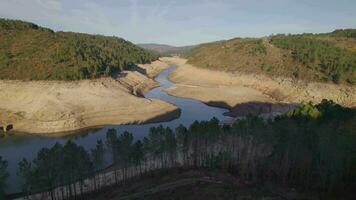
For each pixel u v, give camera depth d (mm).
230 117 123375
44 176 60312
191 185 60125
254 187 58812
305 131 62812
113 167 76938
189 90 163875
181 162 76188
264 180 64875
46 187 60875
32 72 131750
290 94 144500
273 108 130250
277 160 66250
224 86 167625
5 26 165375
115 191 64688
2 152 87562
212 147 73062
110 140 68625
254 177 66000
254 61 183125
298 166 63656
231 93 150500
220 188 57188
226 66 190750
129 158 68812
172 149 72062
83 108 118375
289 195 56781
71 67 139625
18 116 111688
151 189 61656
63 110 113625
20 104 117812
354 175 56875
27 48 149875
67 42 166625
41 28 183875
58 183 63938
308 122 68062
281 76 158750
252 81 165625
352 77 145000
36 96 120750
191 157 76312
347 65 152875
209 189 56625
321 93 140125
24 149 90125
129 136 68750
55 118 109312
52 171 61031
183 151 73938
